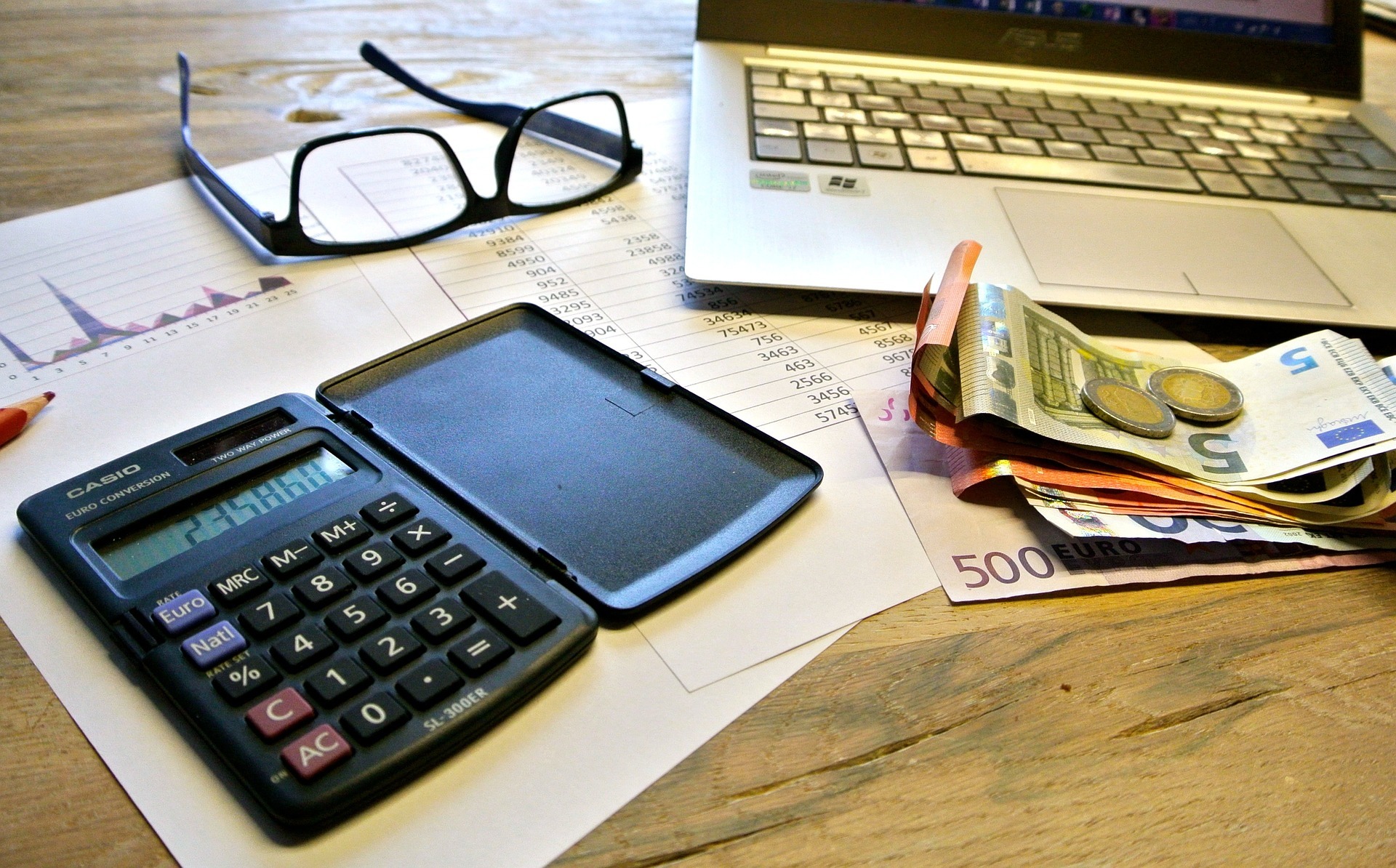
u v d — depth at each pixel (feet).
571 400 1.43
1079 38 2.40
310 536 1.14
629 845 0.93
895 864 0.93
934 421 1.39
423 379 1.45
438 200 2.06
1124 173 2.08
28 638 1.08
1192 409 1.44
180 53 2.43
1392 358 1.50
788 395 1.55
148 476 1.21
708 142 2.02
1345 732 1.09
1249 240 1.92
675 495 1.28
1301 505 1.33
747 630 1.15
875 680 1.11
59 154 2.11
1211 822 0.99
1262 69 2.45
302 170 2.11
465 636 1.05
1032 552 1.30
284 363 1.55
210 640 1.01
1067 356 1.51
